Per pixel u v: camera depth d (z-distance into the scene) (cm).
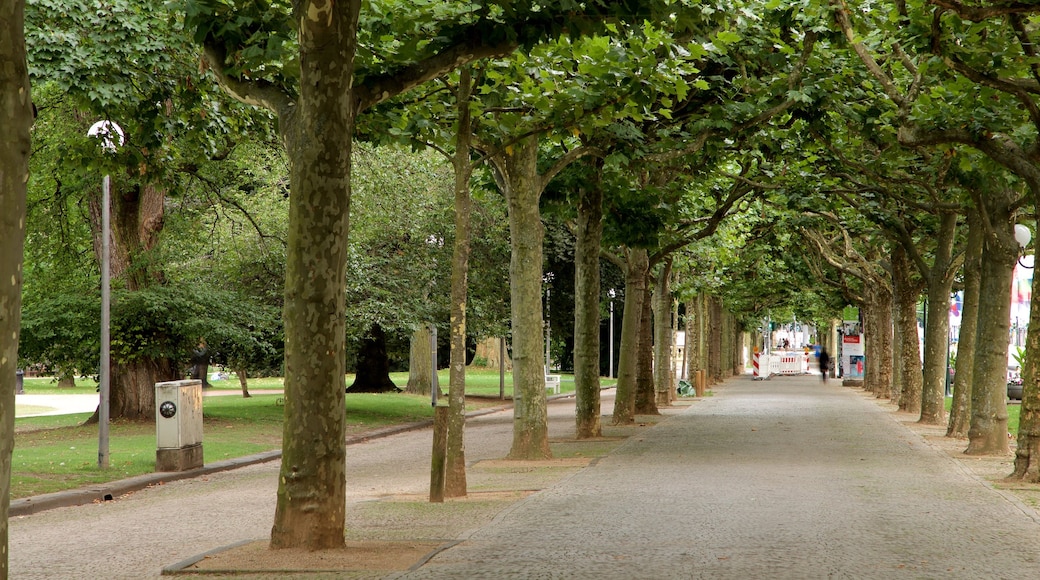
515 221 1823
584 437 2233
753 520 1078
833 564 834
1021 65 1398
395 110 1552
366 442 2552
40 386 6469
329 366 879
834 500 1241
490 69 1507
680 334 9100
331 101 862
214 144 1711
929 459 1784
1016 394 4147
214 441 2314
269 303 3081
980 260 2214
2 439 412
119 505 1407
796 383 6375
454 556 875
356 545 923
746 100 1823
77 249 2862
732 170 2673
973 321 2236
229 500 1398
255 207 2939
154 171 1670
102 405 1745
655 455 1867
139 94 1609
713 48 1476
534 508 1184
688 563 838
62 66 1510
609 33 1117
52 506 1388
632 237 2259
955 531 1007
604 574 793
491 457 1962
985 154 1622
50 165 2548
